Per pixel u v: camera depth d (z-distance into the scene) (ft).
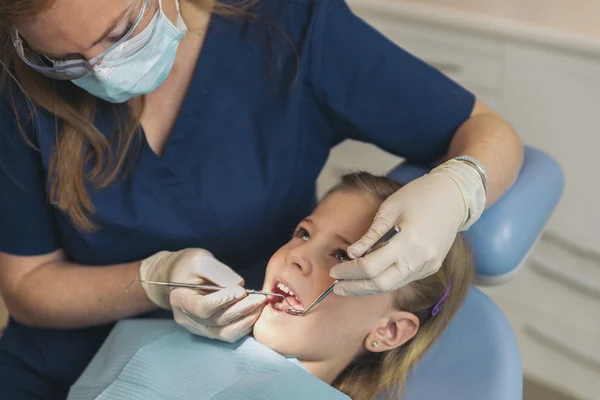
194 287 3.54
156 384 3.50
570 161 5.77
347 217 3.69
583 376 6.36
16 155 3.92
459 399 3.60
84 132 3.81
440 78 4.16
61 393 4.29
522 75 5.72
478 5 5.91
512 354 3.73
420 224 3.24
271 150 4.05
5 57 3.67
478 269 3.86
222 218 4.02
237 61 4.06
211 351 3.60
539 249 6.16
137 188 3.94
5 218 4.05
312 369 3.68
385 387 3.75
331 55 4.07
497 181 3.75
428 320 3.86
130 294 3.92
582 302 6.10
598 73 5.31
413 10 6.07
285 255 3.68
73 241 4.10
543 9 5.68
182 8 3.85
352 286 3.20
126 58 3.30
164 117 4.00
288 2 4.09
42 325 4.19
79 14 3.02
